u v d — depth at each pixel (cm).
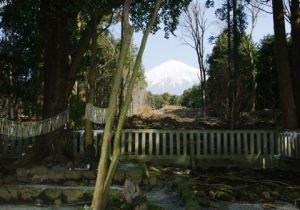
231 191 755
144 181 804
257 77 3259
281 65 1339
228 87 1736
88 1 949
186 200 635
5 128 968
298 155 1117
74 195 662
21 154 1166
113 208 580
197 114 3181
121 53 436
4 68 1466
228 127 1681
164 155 1214
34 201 668
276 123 1964
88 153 877
